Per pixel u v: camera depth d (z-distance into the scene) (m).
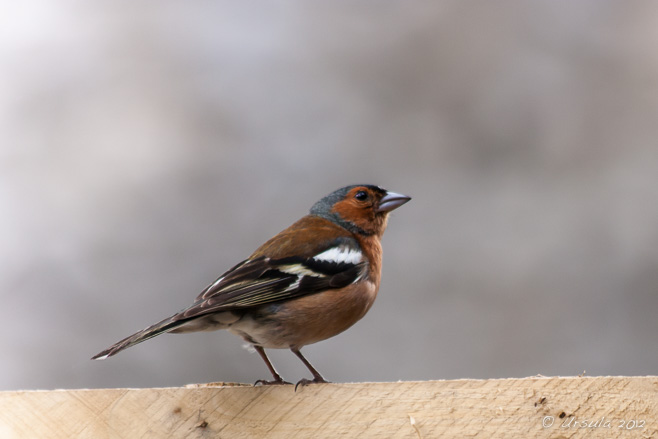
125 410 6.70
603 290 13.09
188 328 7.81
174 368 12.79
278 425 6.57
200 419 6.65
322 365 12.72
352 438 6.47
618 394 6.30
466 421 6.38
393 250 13.70
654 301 12.88
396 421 6.44
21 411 6.71
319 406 6.57
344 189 9.23
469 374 12.70
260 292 7.69
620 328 12.83
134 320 13.34
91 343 13.11
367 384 6.57
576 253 13.49
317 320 7.85
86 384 12.90
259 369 12.66
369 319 13.16
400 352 12.95
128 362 12.86
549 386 6.36
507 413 6.36
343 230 8.77
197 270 13.80
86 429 6.68
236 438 6.61
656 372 12.45
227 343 12.81
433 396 6.47
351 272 8.12
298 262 7.98
